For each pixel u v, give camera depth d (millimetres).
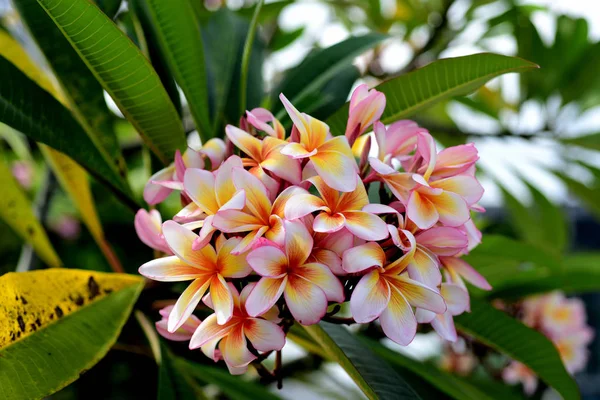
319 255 468
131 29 741
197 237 470
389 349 710
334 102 675
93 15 502
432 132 1242
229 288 463
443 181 508
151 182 540
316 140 493
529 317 1081
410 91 595
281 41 1320
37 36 630
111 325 567
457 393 701
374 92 524
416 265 472
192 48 622
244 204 459
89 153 627
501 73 568
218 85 728
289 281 452
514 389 1051
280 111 672
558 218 1251
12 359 514
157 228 544
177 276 472
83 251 1196
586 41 1237
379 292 456
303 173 492
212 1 1195
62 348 535
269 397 739
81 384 1082
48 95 603
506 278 918
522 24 1240
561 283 900
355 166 481
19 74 584
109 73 542
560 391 719
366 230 457
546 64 1253
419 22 1321
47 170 902
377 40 712
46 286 556
